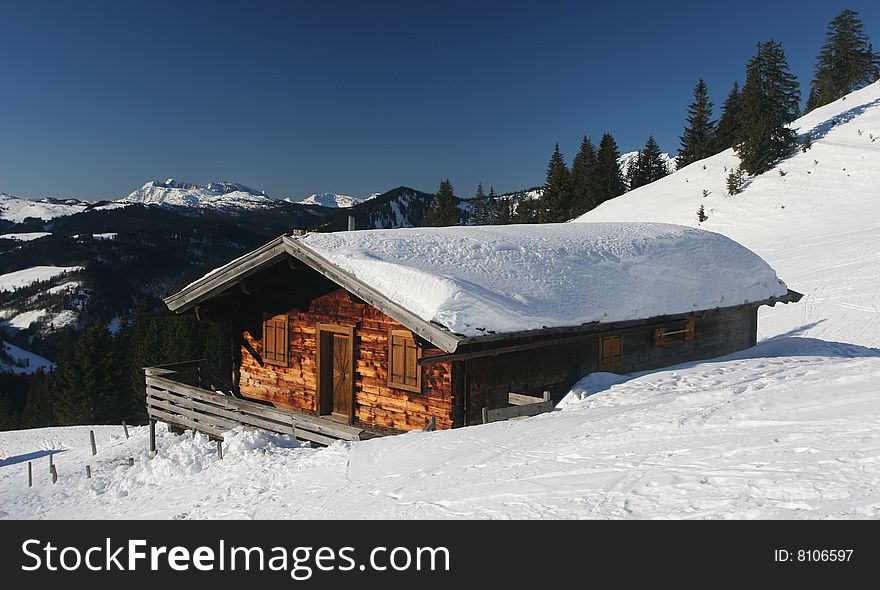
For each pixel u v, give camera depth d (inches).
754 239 1739.7
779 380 332.2
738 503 175.5
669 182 2709.2
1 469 661.3
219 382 591.8
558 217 3472.0
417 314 380.2
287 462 341.4
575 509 196.4
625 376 461.4
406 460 295.0
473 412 420.8
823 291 1074.7
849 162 2102.6
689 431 253.6
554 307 442.0
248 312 561.0
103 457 604.7
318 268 440.5
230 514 275.6
